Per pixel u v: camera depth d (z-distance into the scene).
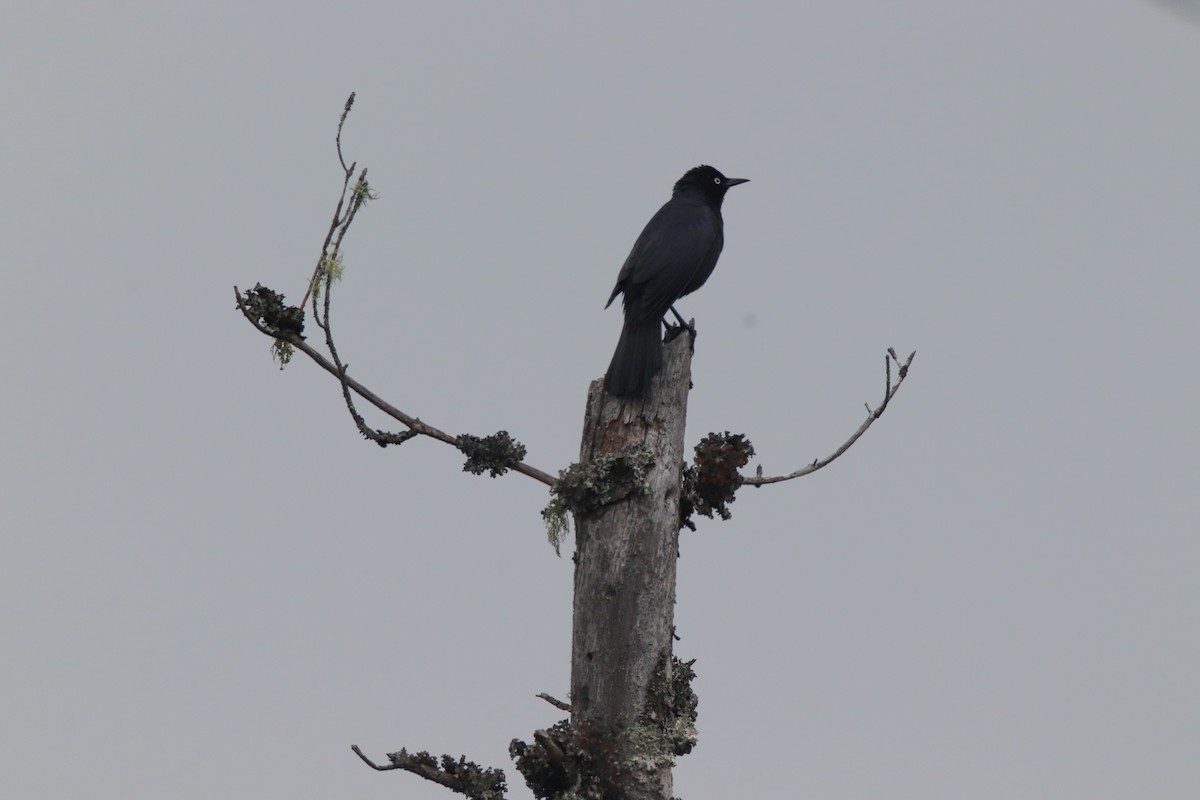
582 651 11.41
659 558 11.48
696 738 11.27
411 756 10.93
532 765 10.85
